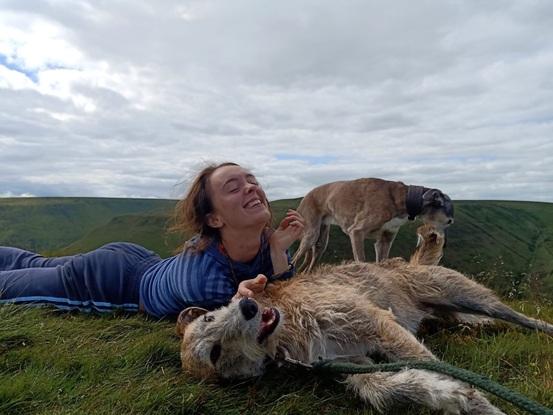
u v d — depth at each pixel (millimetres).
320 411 993
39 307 1485
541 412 715
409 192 3213
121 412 929
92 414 909
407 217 3234
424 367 896
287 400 1005
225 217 1309
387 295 1476
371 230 3289
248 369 1106
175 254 1514
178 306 1438
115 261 1562
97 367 1119
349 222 3381
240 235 1324
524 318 1507
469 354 1254
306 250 3773
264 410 990
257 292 1184
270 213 1363
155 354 1208
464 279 1548
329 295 1224
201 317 1125
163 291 1445
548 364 1159
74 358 1146
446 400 917
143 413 934
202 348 1062
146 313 1543
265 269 1401
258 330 1057
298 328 1177
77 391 1008
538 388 1024
